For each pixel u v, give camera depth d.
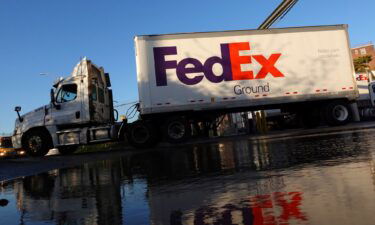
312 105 14.20
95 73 12.91
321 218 1.83
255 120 19.98
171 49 12.31
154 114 12.46
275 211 2.05
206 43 12.59
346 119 13.69
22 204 2.99
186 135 12.12
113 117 13.97
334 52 13.62
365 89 25.95
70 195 3.32
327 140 7.65
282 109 14.72
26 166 8.03
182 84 12.30
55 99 12.27
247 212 2.08
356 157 4.35
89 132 12.16
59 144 12.15
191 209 2.31
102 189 3.57
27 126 12.33
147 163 6.28
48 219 2.33
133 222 2.09
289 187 2.79
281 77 13.07
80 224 2.14
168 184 3.56
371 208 1.94
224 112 13.50
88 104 12.02
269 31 13.12
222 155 6.45
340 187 2.61
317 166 3.88
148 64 12.14
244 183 3.19
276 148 6.88
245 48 12.86
